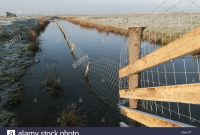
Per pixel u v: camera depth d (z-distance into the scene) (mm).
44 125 8773
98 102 10734
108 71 14922
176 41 3781
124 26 44062
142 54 17359
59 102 10867
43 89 12469
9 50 22641
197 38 3266
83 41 30875
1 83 13250
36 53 22469
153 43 22531
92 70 15086
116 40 31594
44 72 15781
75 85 13086
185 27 34344
